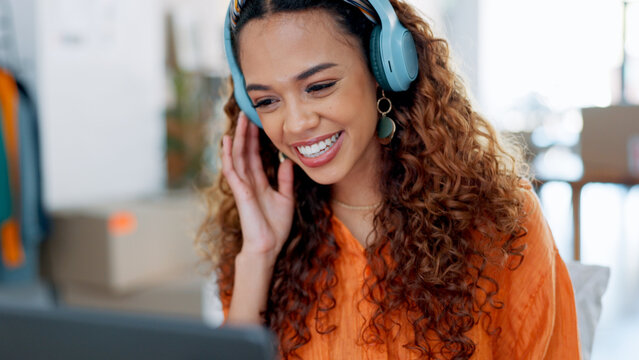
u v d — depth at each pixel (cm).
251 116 100
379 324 94
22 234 250
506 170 102
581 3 647
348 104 85
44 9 276
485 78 670
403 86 90
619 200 546
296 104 85
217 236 119
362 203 103
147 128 345
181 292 275
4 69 251
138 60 337
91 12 303
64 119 291
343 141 88
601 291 117
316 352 97
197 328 38
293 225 105
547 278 95
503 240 96
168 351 39
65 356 41
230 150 104
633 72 612
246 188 103
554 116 613
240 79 96
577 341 97
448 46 102
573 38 656
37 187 258
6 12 268
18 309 42
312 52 82
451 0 656
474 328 95
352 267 98
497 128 109
